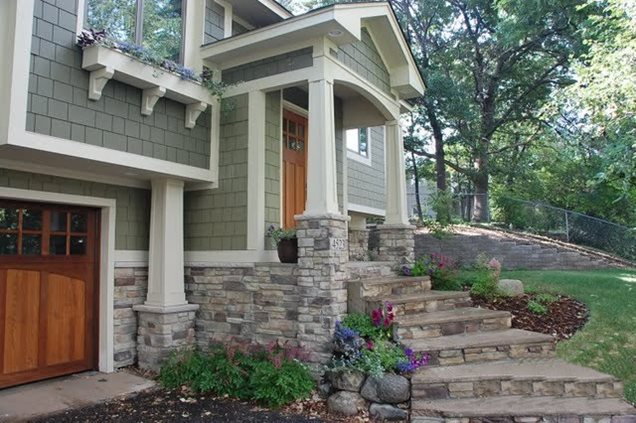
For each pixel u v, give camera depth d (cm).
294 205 788
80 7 527
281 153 709
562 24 1516
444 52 1816
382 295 629
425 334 570
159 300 643
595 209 1758
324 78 609
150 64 575
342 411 488
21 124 460
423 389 480
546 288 835
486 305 739
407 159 2306
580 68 852
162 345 628
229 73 692
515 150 1927
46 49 490
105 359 625
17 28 462
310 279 579
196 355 612
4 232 552
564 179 1800
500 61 1756
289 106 786
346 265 611
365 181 1212
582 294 798
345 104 898
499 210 1688
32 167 547
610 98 778
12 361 556
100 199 629
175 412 493
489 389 486
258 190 647
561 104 990
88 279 634
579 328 652
